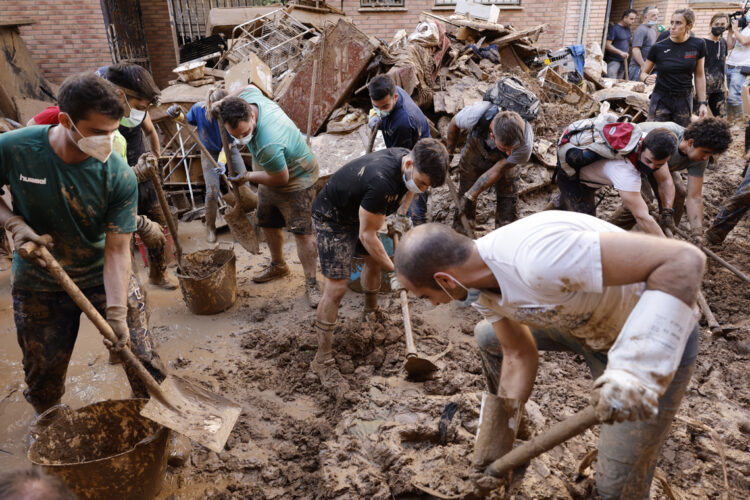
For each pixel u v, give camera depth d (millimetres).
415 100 5980
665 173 3740
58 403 2840
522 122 3738
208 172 5141
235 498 2555
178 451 2701
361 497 2395
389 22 10867
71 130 2115
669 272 1438
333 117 5973
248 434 2957
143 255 4695
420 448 2666
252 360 3621
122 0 9992
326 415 3111
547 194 5680
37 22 8859
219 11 8859
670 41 6141
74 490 2152
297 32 7383
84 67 9633
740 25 8531
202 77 6504
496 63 7180
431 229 1718
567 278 1546
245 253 5238
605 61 10820
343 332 3764
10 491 1009
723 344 3553
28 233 2139
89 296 2621
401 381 3275
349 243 3268
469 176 4496
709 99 7727
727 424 2795
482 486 2037
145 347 2688
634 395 1411
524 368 2115
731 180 6344
